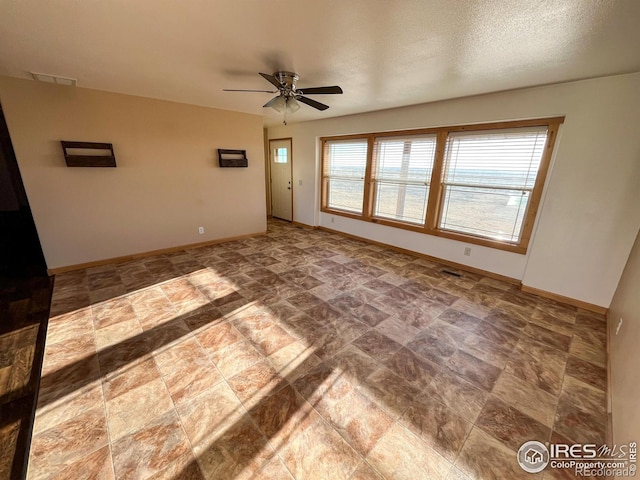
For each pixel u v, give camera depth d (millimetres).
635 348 1518
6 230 4562
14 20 1672
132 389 1745
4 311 2613
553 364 2041
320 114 4723
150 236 4121
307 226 6180
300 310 2695
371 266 3891
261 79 2850
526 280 3172
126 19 1658
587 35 1721
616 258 2592
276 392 1742
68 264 3527
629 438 1196
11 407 1633
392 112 4137
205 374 1874
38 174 3156
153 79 2881
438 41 1899
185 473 1286
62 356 2023
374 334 2348
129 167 3746
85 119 3320
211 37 1889
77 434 1463
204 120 4289
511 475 1314
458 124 3492
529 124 3029
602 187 2584
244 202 5094
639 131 2361
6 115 2891
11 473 1292
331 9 1530
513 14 1534
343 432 1495
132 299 2848
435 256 4129
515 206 3305
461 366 2002
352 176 5129
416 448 1422
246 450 1393
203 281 3299
